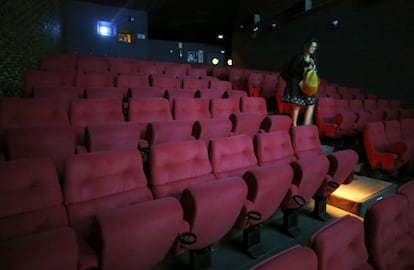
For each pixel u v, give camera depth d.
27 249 0.78
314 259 0.96
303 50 3.44
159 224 1.08
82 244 1.11
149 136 2.46
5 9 3.23
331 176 2.18
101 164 1.52
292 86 3.57
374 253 1.26
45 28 5.03
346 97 5.27
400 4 5.50
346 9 6.55
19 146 1.76
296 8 7.95
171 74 5.62
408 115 4.73
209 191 1.31
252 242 1.81
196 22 11.57
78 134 2.48
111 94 3.26
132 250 1.04
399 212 1.38
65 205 1.39
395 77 5.69
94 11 8.85
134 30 9.70
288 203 1.91
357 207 2.41
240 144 2.24
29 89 3.30
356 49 6.39
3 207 1.22
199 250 1.55
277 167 1.67
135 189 1.63
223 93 4.14
